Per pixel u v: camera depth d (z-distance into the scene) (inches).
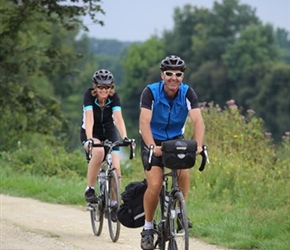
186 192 603.8
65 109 5216.5
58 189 1049.5
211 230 753.0
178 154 576.7
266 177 975.0
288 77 6092.5
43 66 1704.0
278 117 6058.1
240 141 1091.9
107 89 746.2
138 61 7057.1
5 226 791.7
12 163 1348.4
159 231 605.6
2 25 1573.6
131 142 739.4
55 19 1584.6
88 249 688.4
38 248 682.2
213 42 6939.0
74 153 1354.6
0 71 1624.0
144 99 598.5
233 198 940.6
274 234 729.6
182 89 602.2
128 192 636.1
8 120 1640.0
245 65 6569.9
